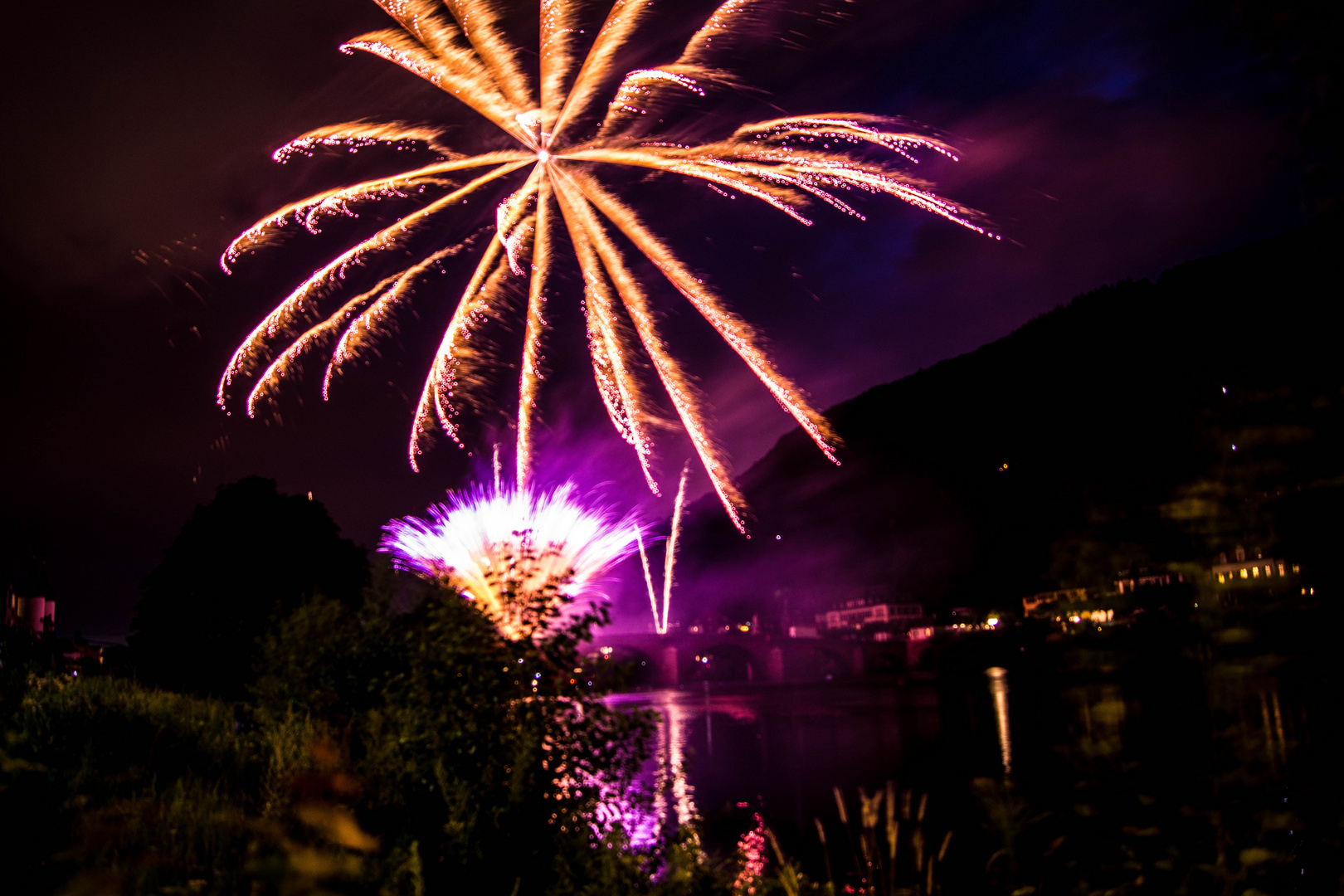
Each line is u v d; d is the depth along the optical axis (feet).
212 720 39.68
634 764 26.25
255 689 43.62
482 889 21.57
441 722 25.13
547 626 26.96
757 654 526.16
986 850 54.29
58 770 26.66
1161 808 17.30
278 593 71.72
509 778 24.77
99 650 71.20
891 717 234.58
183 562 78.89
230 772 31.78
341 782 24.22
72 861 19.21
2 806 20.93
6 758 22.98
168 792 26.07
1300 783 15.43
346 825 17.54
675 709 313.32
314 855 15.58
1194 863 16.81
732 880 26.84
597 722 25.84
